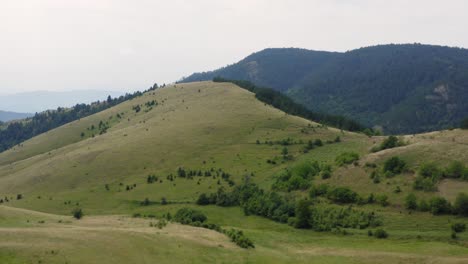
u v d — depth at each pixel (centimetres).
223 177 15525
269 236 8781
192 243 6988
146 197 14275
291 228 10088
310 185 12300
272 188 13288
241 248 7344
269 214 11156
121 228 7738
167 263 6034
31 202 14800
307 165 13500
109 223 8538
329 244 8469
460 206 9062
